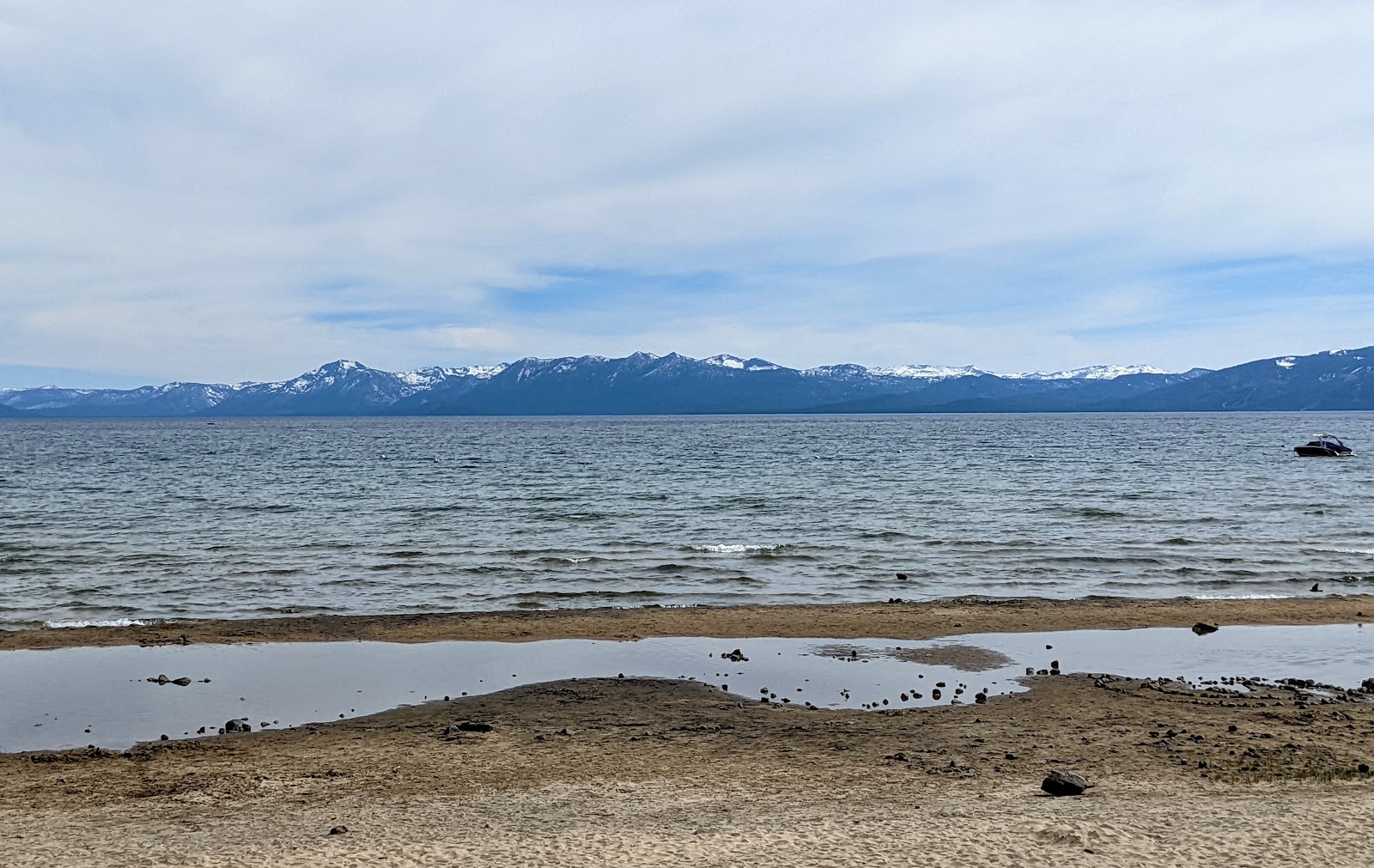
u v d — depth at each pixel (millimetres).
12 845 12234
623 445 161750
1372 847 11211
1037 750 16188
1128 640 25359
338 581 34219
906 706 19562
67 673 22156
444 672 22453
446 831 12609
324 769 15711
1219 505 56906
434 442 177000
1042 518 51281
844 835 12023
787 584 33875
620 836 12180
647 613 28984
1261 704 18984
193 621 27875
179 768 15789
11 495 66312
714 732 17672
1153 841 11531
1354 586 32938
